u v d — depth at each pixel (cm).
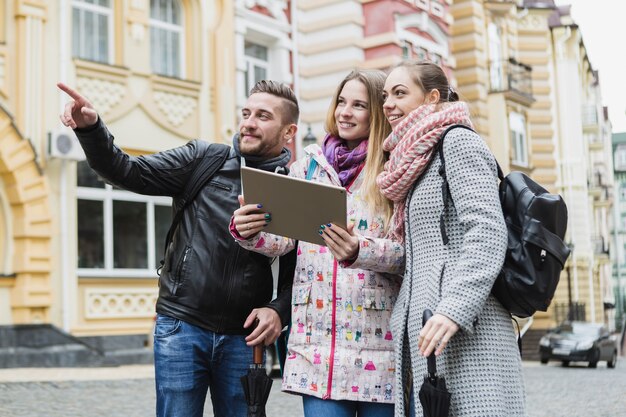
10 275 1416
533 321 3084
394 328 319
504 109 2628
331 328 338
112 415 842
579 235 3756
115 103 1566
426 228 311
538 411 1034
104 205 1552
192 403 354
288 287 363
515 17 3005
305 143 1653
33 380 1124
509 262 298
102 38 1583
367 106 355
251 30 1853
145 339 1553
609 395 1289
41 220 1447
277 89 369
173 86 1659
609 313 4994
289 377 341
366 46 1984
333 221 311
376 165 345
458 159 305
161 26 1691
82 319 1485
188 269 356
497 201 300
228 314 356
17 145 1430
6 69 1443
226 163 368
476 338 299
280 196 312
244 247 344
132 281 1554
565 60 3850
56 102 1491
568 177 3794
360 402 341
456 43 2578
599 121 4553
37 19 1474
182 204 364
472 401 296
